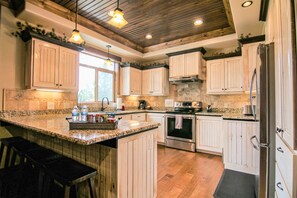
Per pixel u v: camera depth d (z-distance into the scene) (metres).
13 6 2.56
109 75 4.48
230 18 3.06
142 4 2.74
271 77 1.55
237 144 2.65
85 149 1.60
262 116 1.57
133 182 1.52
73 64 3.03
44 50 2.62
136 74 4.72
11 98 2.55
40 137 2.21
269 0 2.02
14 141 2.14
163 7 2.81
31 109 2.76
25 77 2.63
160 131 4.25
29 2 2.42
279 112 1.30
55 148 1.97
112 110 4.27
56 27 2.92
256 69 1.84
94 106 3.98
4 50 2.48
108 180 1.41
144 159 1.66
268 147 1.55
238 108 3.72
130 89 4.50
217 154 3.43
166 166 2.82
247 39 2.92
